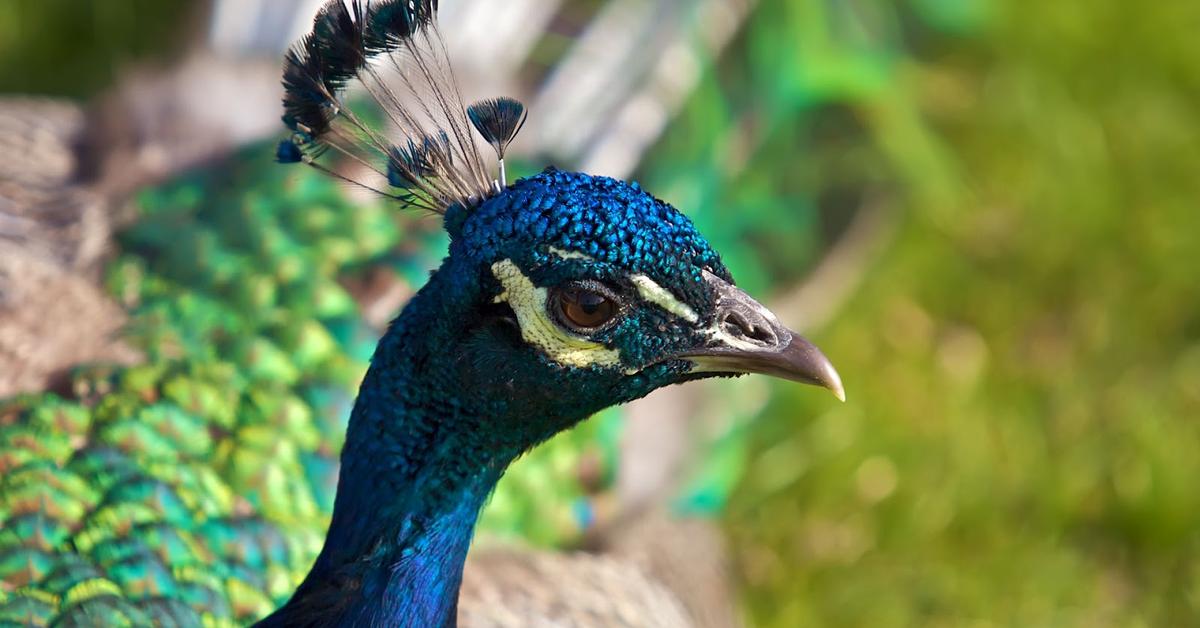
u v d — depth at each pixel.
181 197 8.08
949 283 11.16
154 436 6.73
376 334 7.51
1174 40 12.05
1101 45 12.02
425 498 5.28
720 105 9.91
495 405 5.19
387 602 5.34
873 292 10.89
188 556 6.32
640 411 8.72
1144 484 10.14
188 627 6.06
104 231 7.83
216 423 6.90
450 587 5.45
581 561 7.57
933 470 10.34
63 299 7.39
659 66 9.74
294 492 6.77
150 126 8.68
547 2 9.71
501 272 4.98
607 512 8.04
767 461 10.22
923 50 11.55
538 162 8.90
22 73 11.38
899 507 10.19
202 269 7.60
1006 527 10.20
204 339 7.31
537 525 7.63
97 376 6.90
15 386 6.92
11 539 6.15
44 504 6.30
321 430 7.04
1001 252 11.34
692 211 9.53
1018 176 11.65
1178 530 10.00
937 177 10.91
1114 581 10.01
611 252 4.96
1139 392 10.64
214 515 6.52
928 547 10.10
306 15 9.30
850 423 10.38
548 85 9.45
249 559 6.44
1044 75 11.89
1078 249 11.30
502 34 9.40
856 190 10.70
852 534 10.12
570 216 4.94
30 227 7.83
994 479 10.34
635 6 9.94
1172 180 11.58
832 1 10.70
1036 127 11.73
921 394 10.67
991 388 10.77
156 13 11.55
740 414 9.77
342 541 5.34
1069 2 12.06
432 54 5.52
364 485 5.29
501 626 6.61
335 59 5.20
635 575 7.76
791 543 10.05
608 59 9.66
